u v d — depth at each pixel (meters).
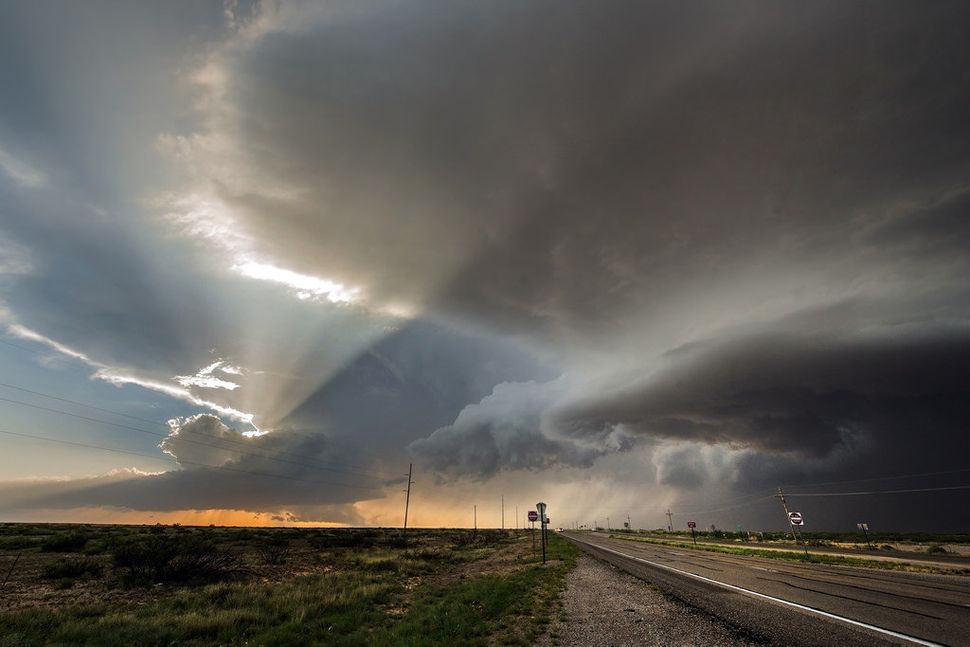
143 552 21.50
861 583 18.95
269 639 10.65
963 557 36.69
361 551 44.31
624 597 16.12
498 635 11.03
